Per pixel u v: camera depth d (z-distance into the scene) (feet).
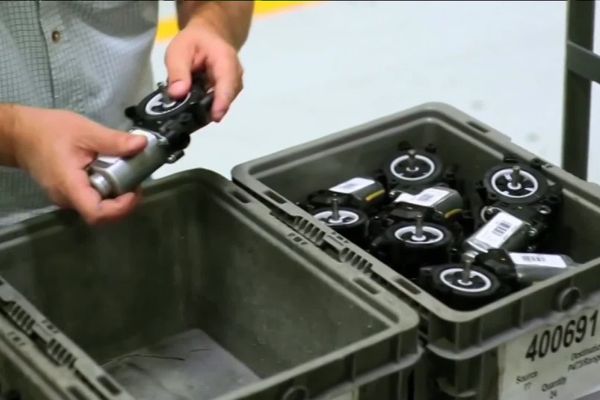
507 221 4.34
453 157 4.94
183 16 5.00
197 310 4.60
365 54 11.10
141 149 3.82
